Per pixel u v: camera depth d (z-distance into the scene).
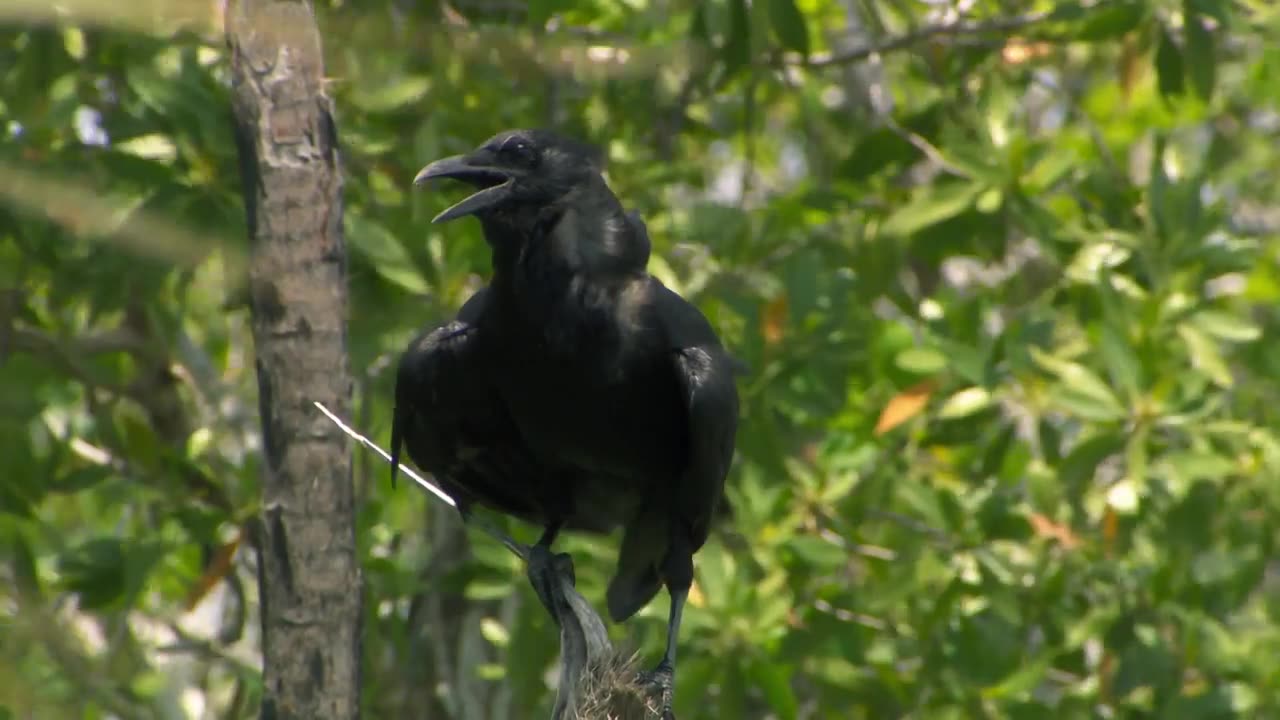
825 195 12.15
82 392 13.33
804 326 11.09
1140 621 11.88
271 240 6.09
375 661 11.52
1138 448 10.52
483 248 10.70
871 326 11.70
